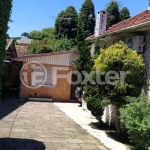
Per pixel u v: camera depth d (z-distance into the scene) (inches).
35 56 657.0
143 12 489.7
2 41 204.2
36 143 274.5
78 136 321.7
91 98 373.7
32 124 369.4
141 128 241.1
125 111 268.4
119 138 325.1
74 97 693.3
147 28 307.1
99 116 377.7
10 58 648.4
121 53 307.0
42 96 668.1
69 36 1322.6
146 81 313.0
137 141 256.2
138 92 309.9
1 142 267.7
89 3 1290.6
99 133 346.9
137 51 326.0
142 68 311.3
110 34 386.0
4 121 374.0
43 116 442.6
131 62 303.6
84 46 534.3
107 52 317.1
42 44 1051.9
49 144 275.1
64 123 397.7
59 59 677.9
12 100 618.2
